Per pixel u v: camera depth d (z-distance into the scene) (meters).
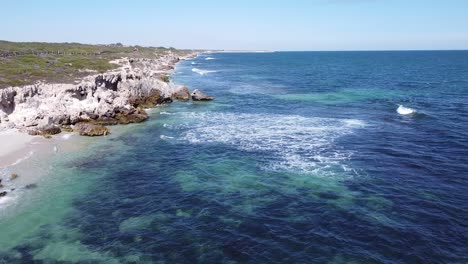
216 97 62.50
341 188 23.16
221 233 18.25
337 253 16.39
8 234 18.27
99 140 34.97
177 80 91.81
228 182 24.53
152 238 17.92
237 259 16.14
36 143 33.00
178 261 16.06
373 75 105.12
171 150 31.77
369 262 15.69
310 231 18.27
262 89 73.62
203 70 134.00
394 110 47.91
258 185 23.91
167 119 44.62
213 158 29.41
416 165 26.88
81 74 70.00
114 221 19.61
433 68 130.25
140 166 27.92
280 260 16.00
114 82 49.53
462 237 17.41
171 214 20.33
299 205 21.05
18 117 37.12
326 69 137.62
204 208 20.95
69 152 31.02
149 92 55.03
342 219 19.33
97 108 41.62
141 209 20.97
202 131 38.16
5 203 21.42
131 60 116.56
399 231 18.00
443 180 24.09
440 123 39.66
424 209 20.19
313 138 34.38
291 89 73.25
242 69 142.50
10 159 28.66
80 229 18.81
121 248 17.11
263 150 31.06
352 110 48.69
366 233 17.92
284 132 36.88
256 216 19.91
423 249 16.50
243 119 43.88
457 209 20.08
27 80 56.47
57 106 39.38
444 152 29.73
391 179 24.39
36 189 23.48
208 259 16.16
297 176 25.19
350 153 29.78
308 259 16.02
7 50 102.00
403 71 118.38
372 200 21.42
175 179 25.30
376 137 34.44
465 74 102.50
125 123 41.78
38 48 121.56
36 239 17.88
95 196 22.67
